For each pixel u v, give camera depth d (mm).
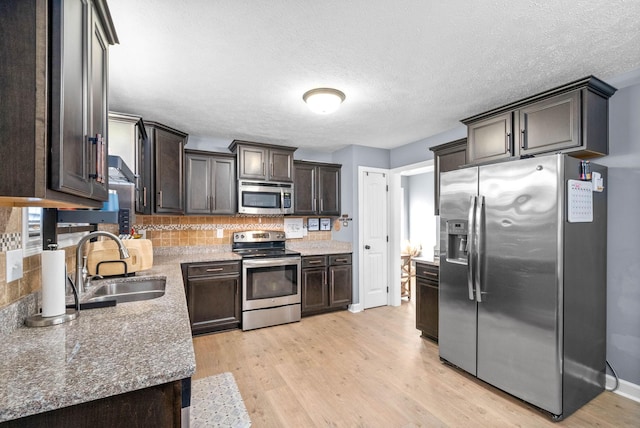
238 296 3410
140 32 1633
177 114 2902
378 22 1574
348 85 2295
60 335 1104
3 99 742
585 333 2035
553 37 1701
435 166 3352
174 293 1704
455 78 2193
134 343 1039
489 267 2211
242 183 3686
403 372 2473
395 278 4352
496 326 2174
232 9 1464
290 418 1923
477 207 2254
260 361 2660
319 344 3014
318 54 1873
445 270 2576
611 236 2227
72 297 1596
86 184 1000
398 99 2564
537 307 1950
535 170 1965
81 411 791
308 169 4203
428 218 6828
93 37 1077
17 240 1188
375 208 4293
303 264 3803
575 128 2086
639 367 2104
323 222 4602
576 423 1868
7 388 759
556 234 1869
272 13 1498
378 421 1894
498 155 2529
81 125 959
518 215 2045
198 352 2834
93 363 894
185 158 3428
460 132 3307
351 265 4129
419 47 1801
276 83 2256
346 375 2428
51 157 784
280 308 3576
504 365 2127
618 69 2078
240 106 2701
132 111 2809
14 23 751
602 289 2180
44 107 761
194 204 3467
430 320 3053
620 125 2182
